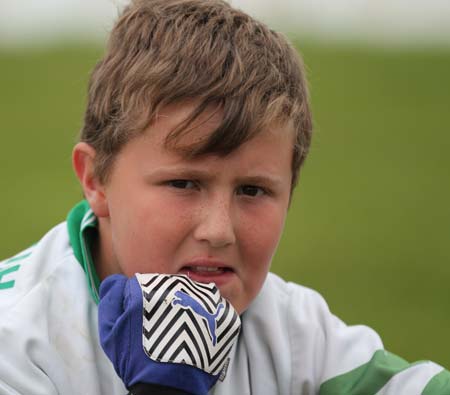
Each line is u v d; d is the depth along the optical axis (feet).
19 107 97.76
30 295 21.63
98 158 21.66
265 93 20.42
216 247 19.85
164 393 18.74
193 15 22.13
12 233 63.87
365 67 110.83
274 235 20.65
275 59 21.62
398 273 57.26
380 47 119.75
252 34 22.00
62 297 21.74
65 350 21.08
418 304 51.60
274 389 22.72
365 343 23.40
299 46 116.26
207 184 19.75
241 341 22.95
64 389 20.75
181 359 18.83
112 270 22.17
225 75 20.21
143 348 18.94
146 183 20.10
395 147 88.28
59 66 109.70
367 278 56.03
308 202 72.74
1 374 20.17
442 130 93.35
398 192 75.77
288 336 23.27
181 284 19.57
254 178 19.90
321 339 23.41
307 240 63.77
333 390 22.62
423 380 22.20
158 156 19.85
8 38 120.78
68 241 23.54
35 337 20.84
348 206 71.87
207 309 19.39
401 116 97.30
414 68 111.24
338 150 86.94
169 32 21.49
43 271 22.59
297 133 21.21
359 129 92.94
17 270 22.79
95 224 22.56
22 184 77.05
